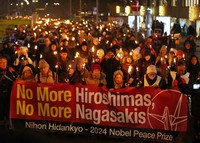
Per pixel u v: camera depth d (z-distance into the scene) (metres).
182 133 9.43
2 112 10.41
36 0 123.12
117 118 9.67
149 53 14.72
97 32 32.16
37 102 9.95
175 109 9.40
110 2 102.25
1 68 10.77
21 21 39.00
